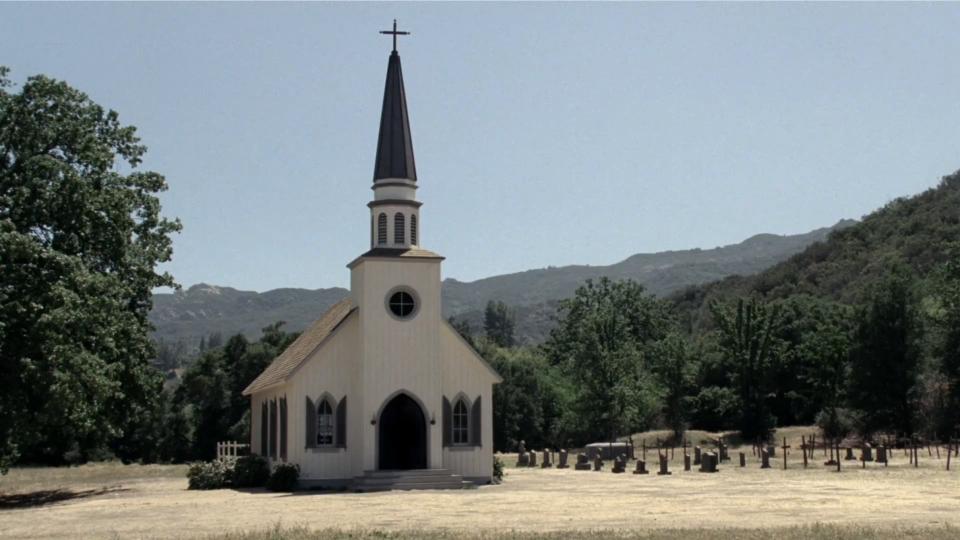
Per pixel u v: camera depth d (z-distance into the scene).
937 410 78.38
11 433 40.19
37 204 43.72
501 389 96.12
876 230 143.62
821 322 94.50
